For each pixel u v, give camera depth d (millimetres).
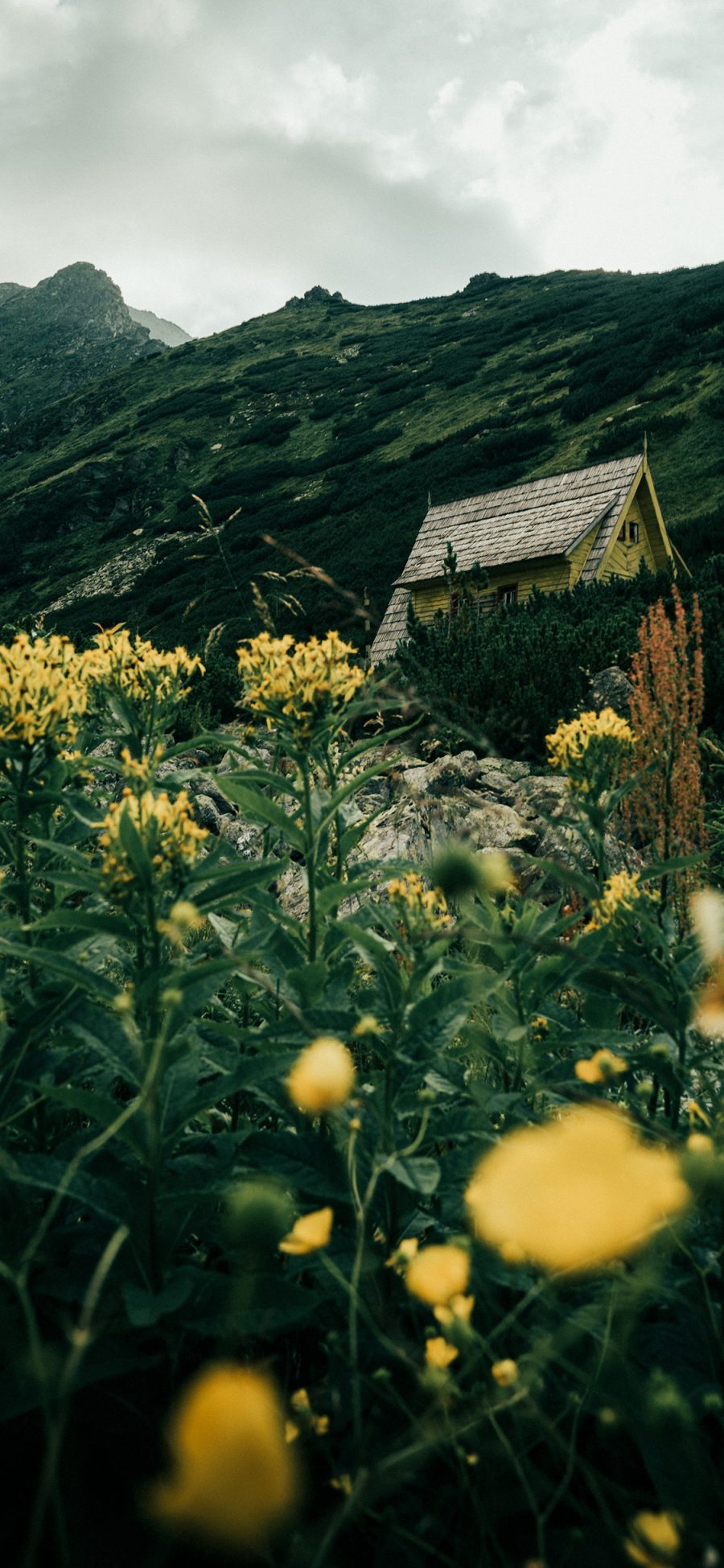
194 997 1349
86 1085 1702
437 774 5758
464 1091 1581
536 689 8148
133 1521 1066
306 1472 1097
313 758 1973
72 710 1688
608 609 12602
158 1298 1108
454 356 65250
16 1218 1310
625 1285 1109
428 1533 1032
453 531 25438
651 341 47125
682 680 2871
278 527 43781
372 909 1604
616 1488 1007
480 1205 744
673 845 2617
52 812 1998
